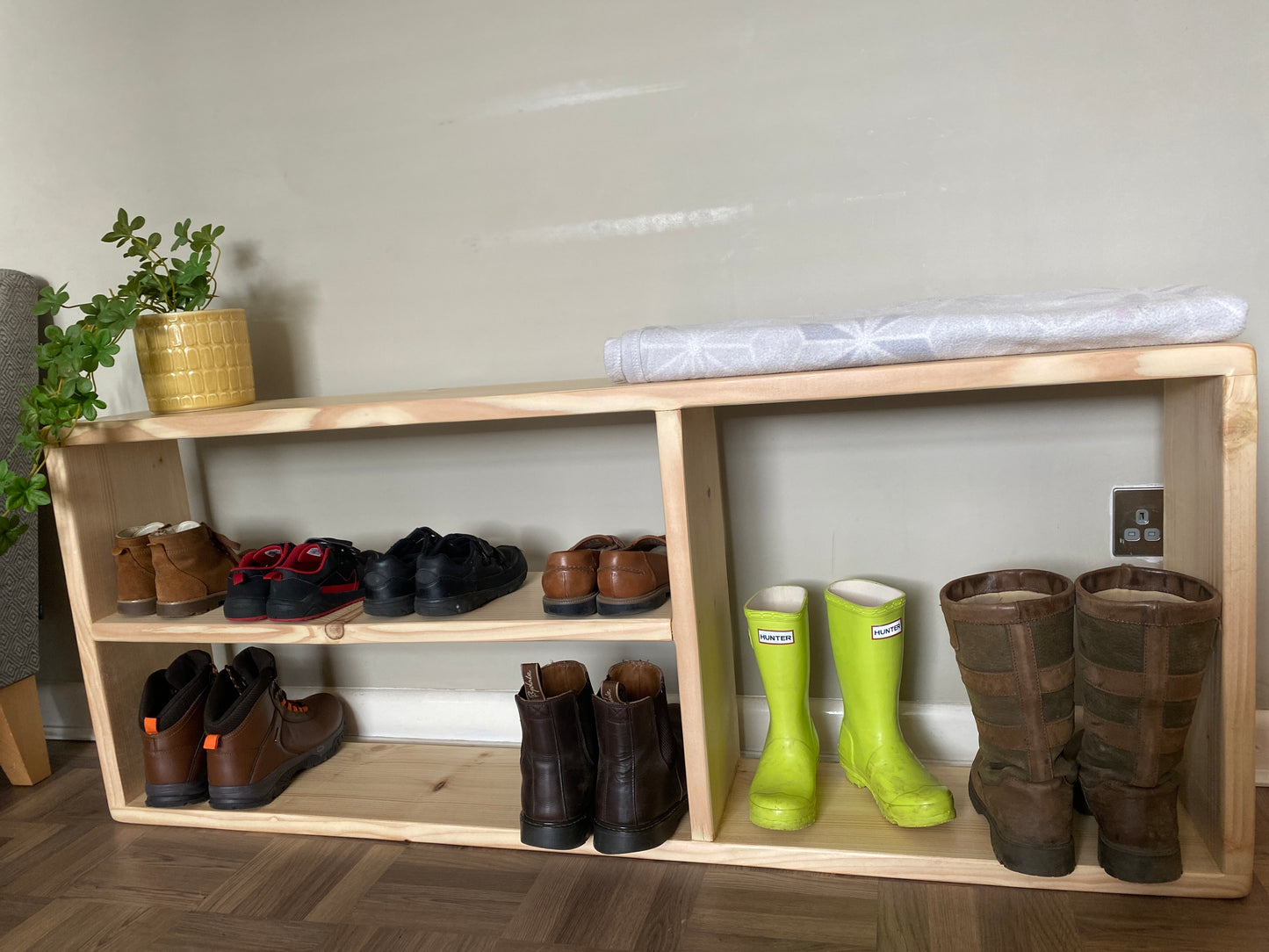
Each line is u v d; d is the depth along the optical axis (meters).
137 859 1.37
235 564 1.51
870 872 1.18
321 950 1.13
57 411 1.32
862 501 1.43
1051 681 1.06
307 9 1.51
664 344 1.11
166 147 1.61
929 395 1.37
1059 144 1.28
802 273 1.39
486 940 1.12
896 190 1.34
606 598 1.25
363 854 1.34
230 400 1.42
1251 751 1.04
